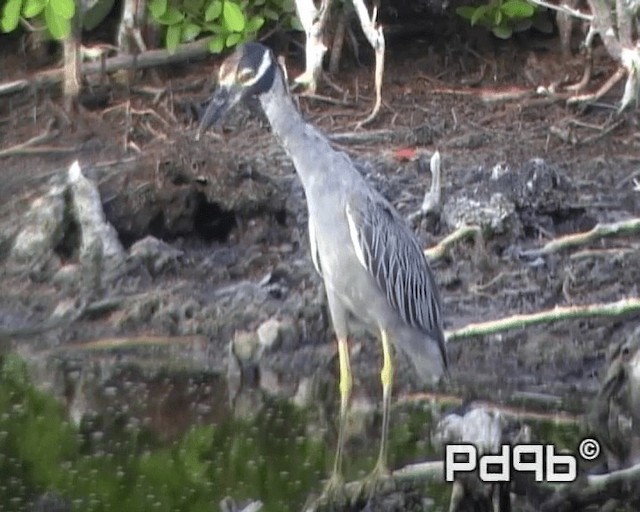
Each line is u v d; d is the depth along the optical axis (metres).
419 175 15.62
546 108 17.09
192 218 15.12
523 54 18.22
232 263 14.77
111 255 14.58
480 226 14.56
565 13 17.19
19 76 17.53
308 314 13.88
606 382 12.55
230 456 11.75
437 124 16.72
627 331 13.58
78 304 14.32
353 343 13.69
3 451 11.80
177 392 13.09
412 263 12.18
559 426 12.36
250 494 11.06
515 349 13.55
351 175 11.93
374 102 17.20
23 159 16.22
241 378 13.35
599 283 14.22
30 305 14.40
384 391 11.98
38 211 14.84
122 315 14.19
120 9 18.22
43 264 14.72
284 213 15.15
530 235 14.87
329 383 13.25
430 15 18.45
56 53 17.97
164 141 16.08
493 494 10.66
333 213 11.85
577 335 13.63
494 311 13.94
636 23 17.02
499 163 15.81
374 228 11.86
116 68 17.36
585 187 15.38
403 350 12.53
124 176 15.40
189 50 17.50
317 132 11.91
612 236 14.72
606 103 17.05
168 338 13.95
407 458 11.58
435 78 17.83
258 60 11.77
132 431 12.27
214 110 11.82
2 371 13.50
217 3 17.09
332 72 17.78
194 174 15.16
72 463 11.60
